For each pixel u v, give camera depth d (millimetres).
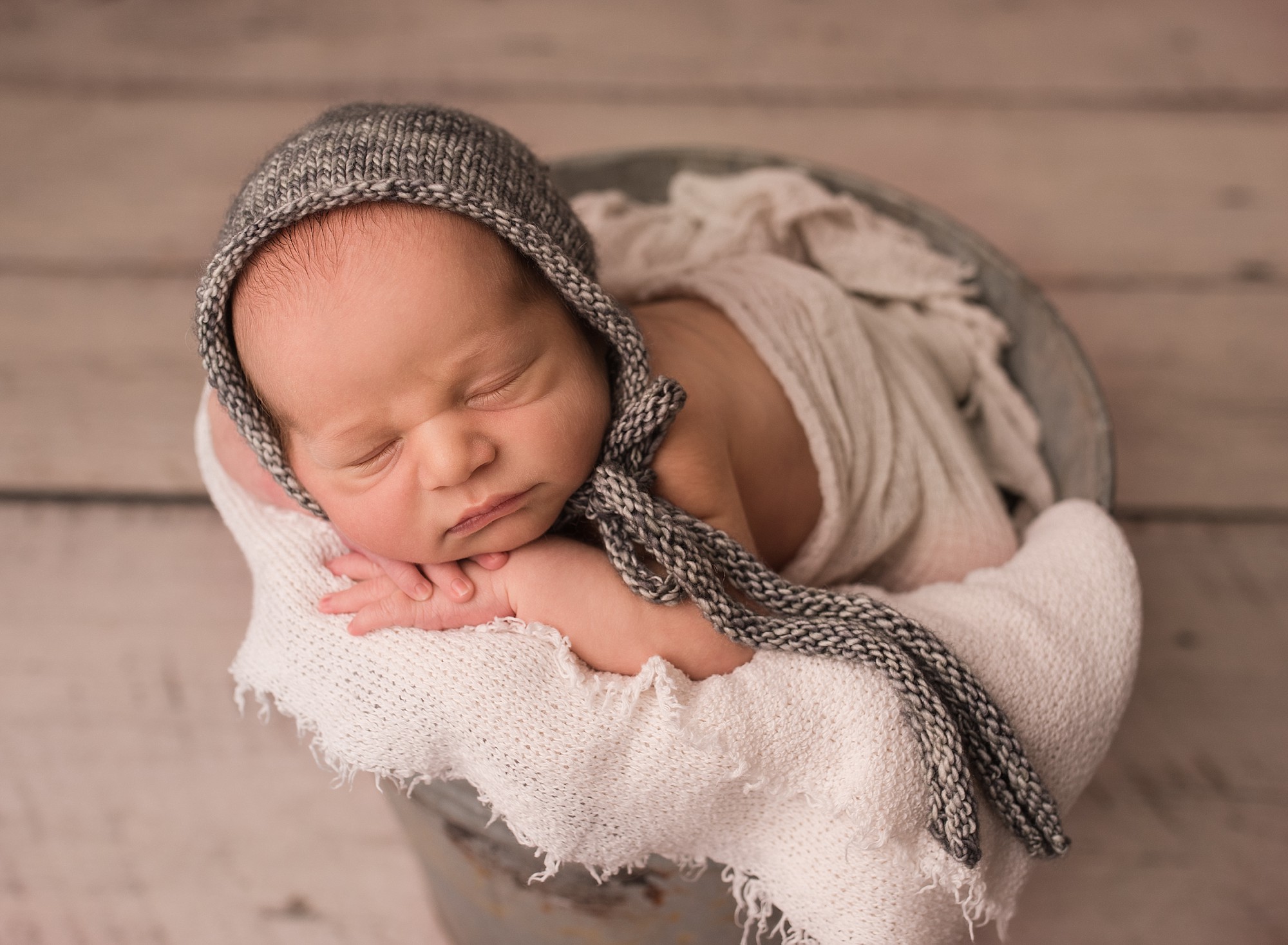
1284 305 1817
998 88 2055
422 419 834
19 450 1705
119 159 1965
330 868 1416
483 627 928
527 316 862
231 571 1628
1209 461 1677
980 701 900
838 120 2012
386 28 2123
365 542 908
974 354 1391
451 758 926
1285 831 1417
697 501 976
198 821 1441
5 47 2094
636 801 895
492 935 1238
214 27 2121
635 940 1102
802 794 912
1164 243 1876
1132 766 1457
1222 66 2084
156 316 1823
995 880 965
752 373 1146
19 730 1497
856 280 1420
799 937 969
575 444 879
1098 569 1046
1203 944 1347
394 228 824
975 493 1253
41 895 1386
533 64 2076
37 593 1600
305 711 937
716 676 914
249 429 915
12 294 1835
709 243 1408
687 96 2037
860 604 924
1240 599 1574
